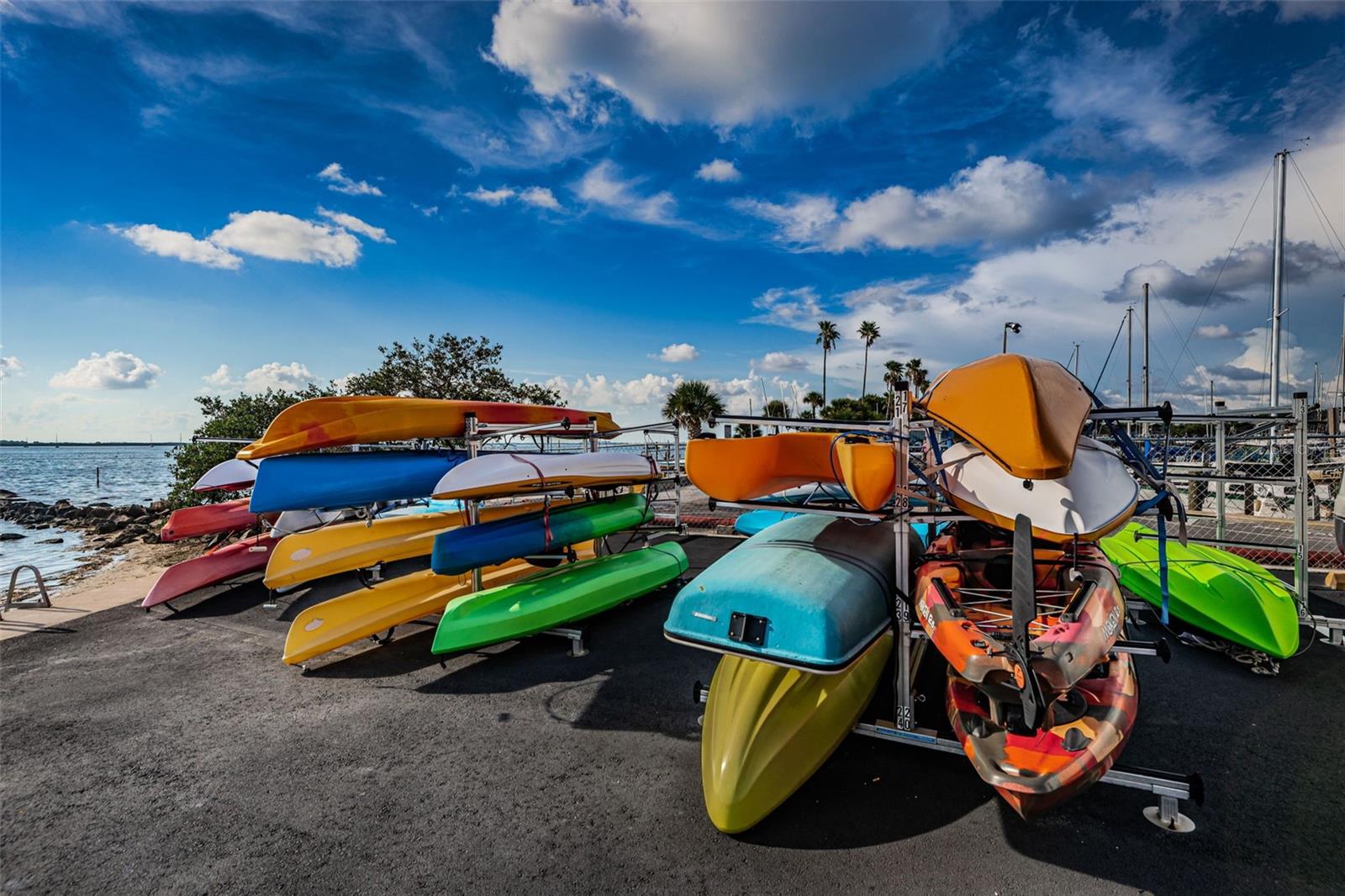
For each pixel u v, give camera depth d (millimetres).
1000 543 4312
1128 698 3080
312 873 2754
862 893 2533
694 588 3521
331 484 6168
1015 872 2625
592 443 8602
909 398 3514
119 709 4500
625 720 4168
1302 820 2900
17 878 2771
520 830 3016
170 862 2857
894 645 4445
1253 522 9961
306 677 5074
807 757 3207
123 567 12664
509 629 5055
